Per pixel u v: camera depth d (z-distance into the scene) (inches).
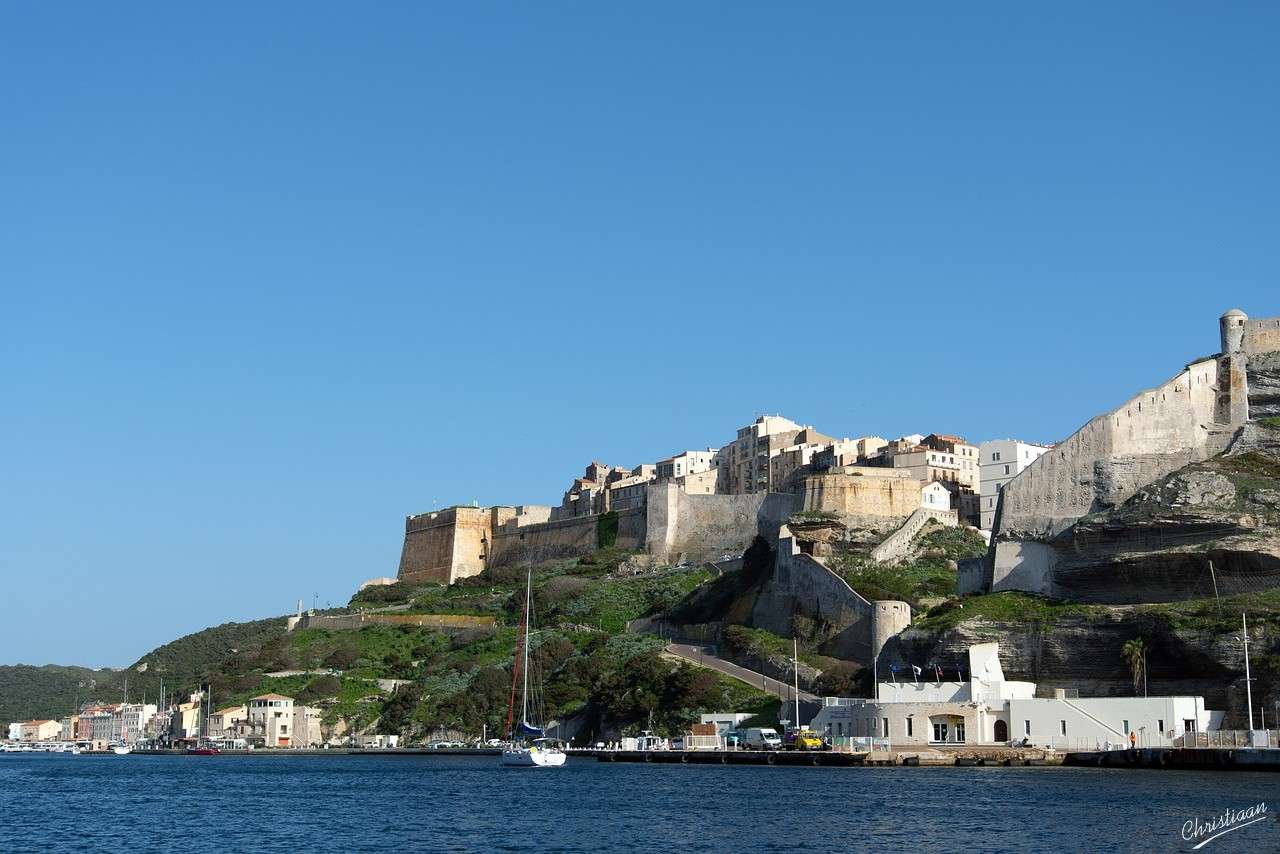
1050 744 5393.7
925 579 7529.5
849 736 5905.5
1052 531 6501.0
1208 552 5777.6
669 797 4512.8
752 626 7706.7
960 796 4200.3
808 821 3752.5
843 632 6993.1
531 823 3964.1
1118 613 5615.2
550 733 7559.1
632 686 7204.7
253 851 3612.2
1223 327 6894.7
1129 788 4247.0
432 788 5374.0
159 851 3663.9
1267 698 5059.1
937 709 5620.1
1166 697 5201.8
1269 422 6481.3
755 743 6230.3
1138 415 6624.0
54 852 3698.3
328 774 6584.6
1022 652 5816.9
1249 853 3011.8
